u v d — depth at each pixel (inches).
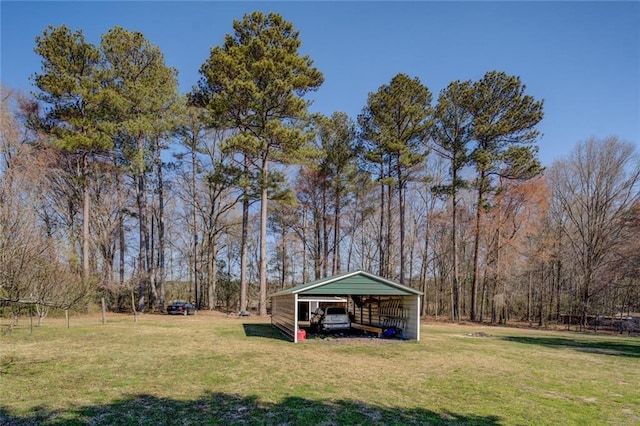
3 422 199.3
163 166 1194.0
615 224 973.2
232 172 930.1
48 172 864.9
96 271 973.2
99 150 940.6
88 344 459.5
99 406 227.8
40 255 376.2
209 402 239.1
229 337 551.8
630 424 215.3
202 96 922.1
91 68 925.8
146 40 978.7
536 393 277.1
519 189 1029.2
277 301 731.4
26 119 892.0
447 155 1111.0
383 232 1413.6
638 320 929.5
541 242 1052.5
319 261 1332.4
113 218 1133.7
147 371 320.5
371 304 788.0
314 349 461.7
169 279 1535.4
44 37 870.4
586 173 1066.1
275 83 813.2
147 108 957.8
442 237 1339.8
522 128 1007.6
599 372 360.5
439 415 222.8
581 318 1020.5
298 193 1306.6
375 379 309.1
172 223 1392.7
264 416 215.3
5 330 561.9
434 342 559.2
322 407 233.0
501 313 1195.3
